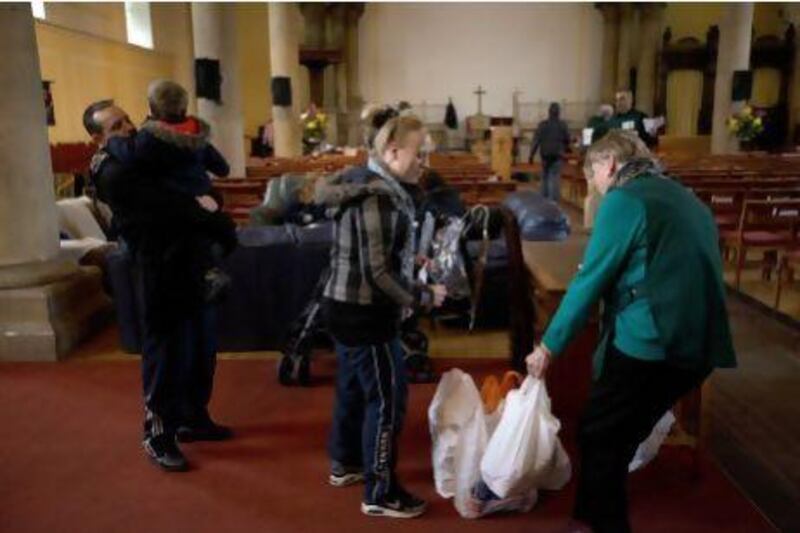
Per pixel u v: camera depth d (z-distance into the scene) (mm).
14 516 2367
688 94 17172
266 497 2475
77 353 4066
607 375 1849
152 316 2570
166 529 2285
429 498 2451
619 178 1843
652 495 2441
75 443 2914
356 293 2082
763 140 16688
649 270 1721
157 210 2486
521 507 2352
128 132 2691
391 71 18000
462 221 2922
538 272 3006
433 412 2592
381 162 2061
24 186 3936
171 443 2701
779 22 17000
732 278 5703
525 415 2240
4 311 3904
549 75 17969
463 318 4348
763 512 2338
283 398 3373
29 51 3893
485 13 17781
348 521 2311
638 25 17188
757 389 3361
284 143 12031
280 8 11688
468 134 17672
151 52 11836
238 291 3971
